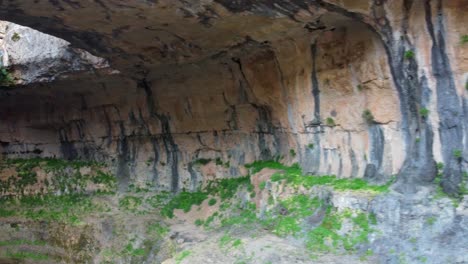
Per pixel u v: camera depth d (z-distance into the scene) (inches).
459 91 459.2
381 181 522.6
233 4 517.3
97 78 856.9
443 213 441.1
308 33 574.9
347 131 577.3
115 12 550.3
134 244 762.2
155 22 574.2
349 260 463.2
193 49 668.7
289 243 530.9
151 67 765.3
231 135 834.2
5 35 890.1
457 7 446.3
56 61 826.2
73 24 591.2
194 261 552.4
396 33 485.1
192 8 530.0
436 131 475.5
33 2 529.0
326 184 569.6
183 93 847.7
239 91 764.6
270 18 541.6
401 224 461.4
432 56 469.7
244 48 656.4
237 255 538.0
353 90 557.6
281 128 722.2
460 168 453.1
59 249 860.6
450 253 415.2
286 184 627.2
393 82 507.5
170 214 824.9
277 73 671.8
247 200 701.3
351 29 537.3
